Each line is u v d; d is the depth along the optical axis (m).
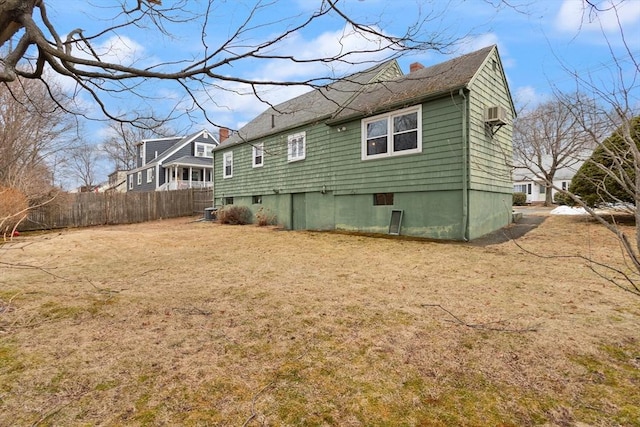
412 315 3.36
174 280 4.89
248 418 1.81
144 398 1.99
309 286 4.51
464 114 7.69
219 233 10.84
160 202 18.42
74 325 3.14
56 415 1.83
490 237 8.15
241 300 3.92
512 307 3.52
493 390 2.05
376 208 9.62
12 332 2.96
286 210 12.80
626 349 2.54
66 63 2.77
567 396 1.98
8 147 12.17
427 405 1.92
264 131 13.90
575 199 2.23
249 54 2.69
